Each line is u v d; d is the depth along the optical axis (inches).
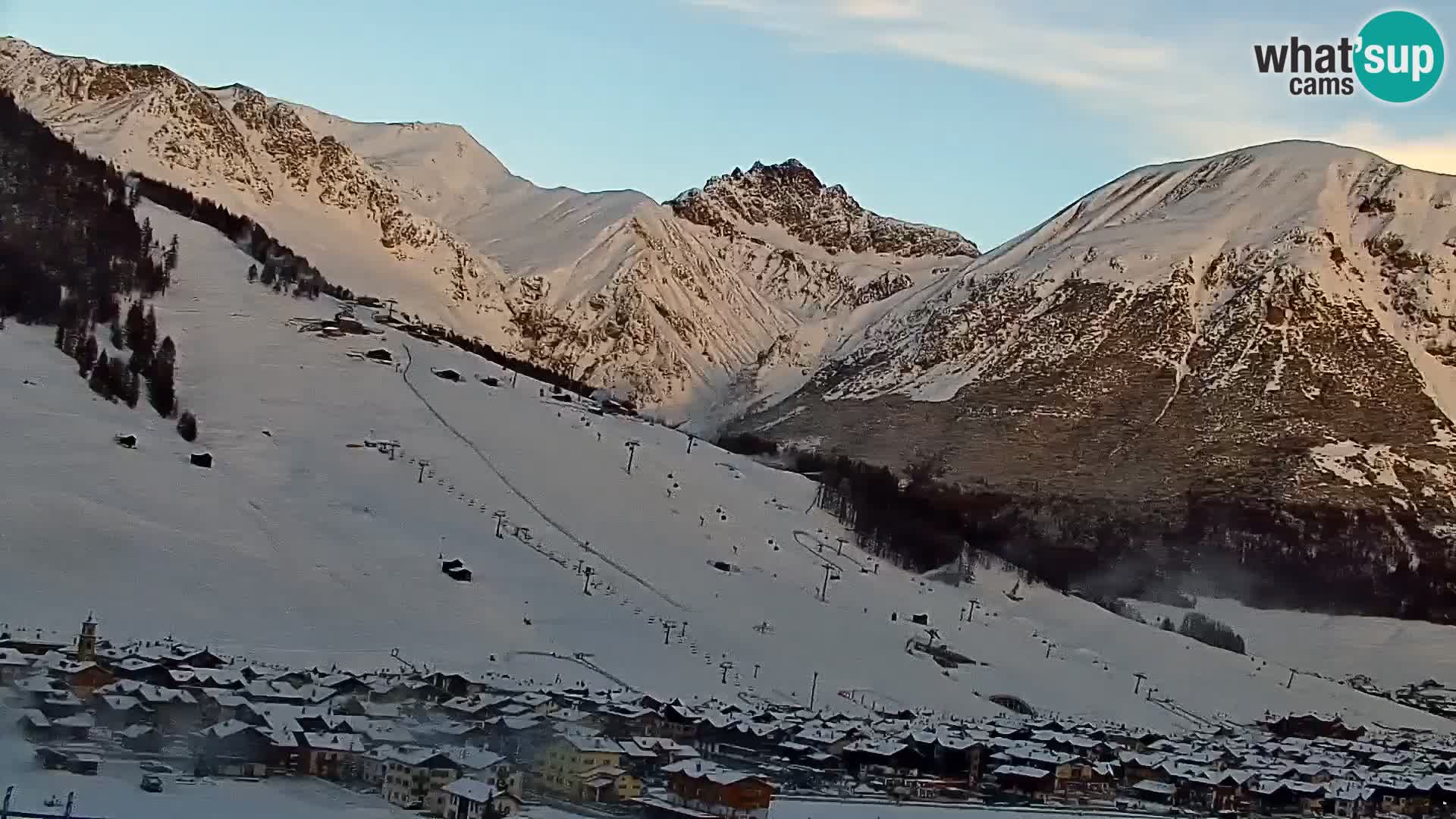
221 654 7317.9
